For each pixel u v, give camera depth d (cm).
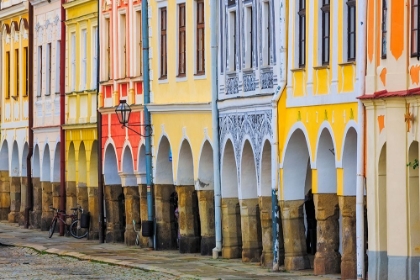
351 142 3725
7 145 7344
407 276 3425
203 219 4856
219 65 4703
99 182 5784
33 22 6800
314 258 4028
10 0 7262
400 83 3394
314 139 3922
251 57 4447
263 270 4206
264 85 4291
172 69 5084
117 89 5606
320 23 3897
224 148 4644
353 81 3666
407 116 3375
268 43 4294
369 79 3544
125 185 5522
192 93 4912
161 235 5228
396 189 3425
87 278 4194
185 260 4684
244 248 4525
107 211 5756
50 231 6134
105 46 5766
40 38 6681
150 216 5262
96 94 5838
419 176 3347
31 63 6819
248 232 4516
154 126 5228
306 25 3972
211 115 4753
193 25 4909
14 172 7238
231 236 4681
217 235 4722
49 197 6588
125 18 5553
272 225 4247
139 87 5388
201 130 4834
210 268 4334
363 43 3578
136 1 5412
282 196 4138
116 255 5000
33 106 6800
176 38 5059
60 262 4844
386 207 3494
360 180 3597
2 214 7431
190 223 5031
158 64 5200
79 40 6078
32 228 6762
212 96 4716
